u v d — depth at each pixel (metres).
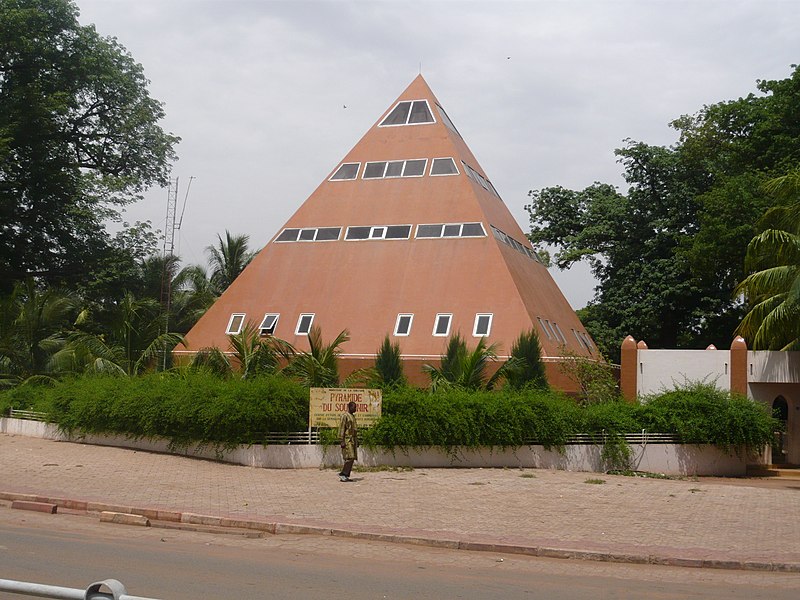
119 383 24.23
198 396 21.59
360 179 36.19
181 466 20.03
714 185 42.16
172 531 12.70
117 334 31.67
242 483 17.67
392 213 34.66
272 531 12.91
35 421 26.47
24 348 32.56
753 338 31.03
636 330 45.50
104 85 43.00
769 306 28.83
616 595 9.23
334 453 21.25
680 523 14.50
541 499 17.00
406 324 31.41
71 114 43.97
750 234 37.47
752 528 14.16
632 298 45.72
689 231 45.44
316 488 17.42
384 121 37.72
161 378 24.52
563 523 14.12
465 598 8.73
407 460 21.84
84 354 30.06
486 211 34.47
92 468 18.92
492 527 13.52
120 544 11.14
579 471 23.11
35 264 44.41
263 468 20.56
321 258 34.47
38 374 31.62
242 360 24.98
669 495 18.39
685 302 44.38
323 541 12.29
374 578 9.65
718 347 45.19
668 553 11.69
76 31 42.03
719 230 38.16
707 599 9.20
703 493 19.00
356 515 14.22
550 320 34.03
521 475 21.00
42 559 9.65
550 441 23.17
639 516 15.16
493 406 22.48
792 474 27.34
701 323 45.09
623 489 19.20
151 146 46.12
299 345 32.12
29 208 42.88
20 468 18.50
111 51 43.59
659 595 9.33
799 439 30.38
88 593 4.61
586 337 40.84
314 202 36.25
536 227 49.75
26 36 39.72
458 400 22.34
